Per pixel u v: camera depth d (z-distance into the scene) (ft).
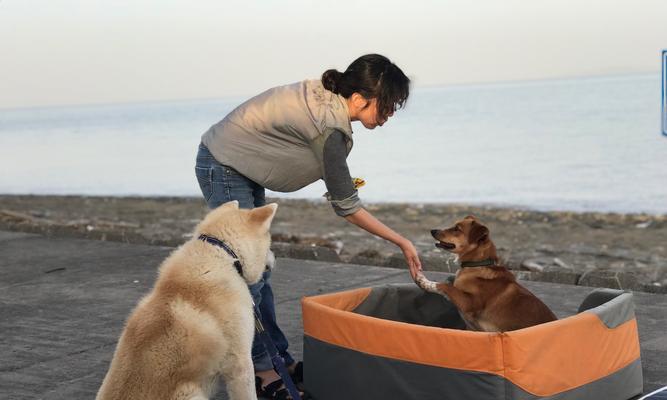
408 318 15.38
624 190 78.74
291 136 12.91
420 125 213.46
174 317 10.62
